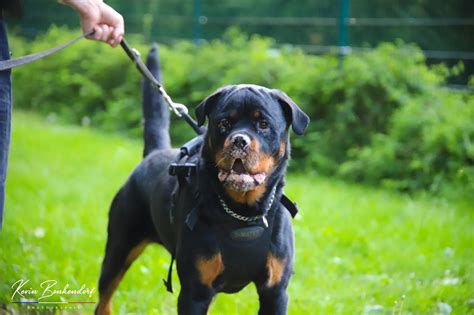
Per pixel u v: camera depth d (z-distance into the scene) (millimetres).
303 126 4000
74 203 8703
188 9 16906
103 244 7008
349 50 12086
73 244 6934
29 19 18953
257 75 12602
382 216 8289
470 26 12883
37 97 16312
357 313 5461
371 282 6141
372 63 11523
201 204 3953
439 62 12703
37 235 7105
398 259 6781
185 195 4070
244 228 3938
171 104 4590
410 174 10203
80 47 16203
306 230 7539
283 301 4191
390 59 11547
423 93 11281
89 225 7645
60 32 17641
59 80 16094
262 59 12703
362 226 7844
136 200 4820
